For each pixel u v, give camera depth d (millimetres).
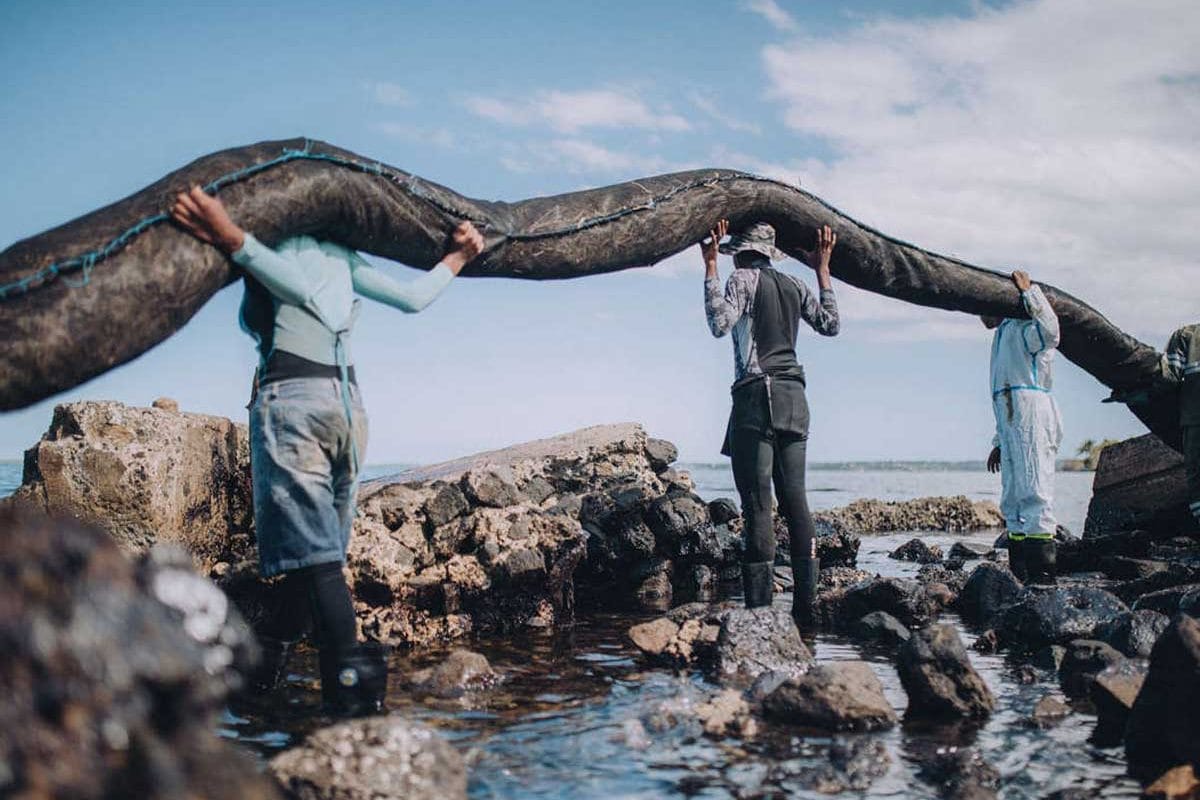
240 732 3982
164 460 5789
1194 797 3154
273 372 4090
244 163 4234
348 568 6086
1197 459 7938
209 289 4062
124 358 3855
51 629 1920
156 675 2025
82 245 3775
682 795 3264
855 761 3531
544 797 3246
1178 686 3543
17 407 3654
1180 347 8180
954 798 3186
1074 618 5672
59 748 1846
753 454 6320
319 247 4434
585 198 5859
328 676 4137
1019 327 7996
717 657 5141
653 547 8234
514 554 6543
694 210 6250
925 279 7449
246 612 5672
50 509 5582
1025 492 7945
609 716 4242
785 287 6461
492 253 5293
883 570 9992
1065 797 3191
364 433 4336
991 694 4320
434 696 4648
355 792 3002
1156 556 9453
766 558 6328
